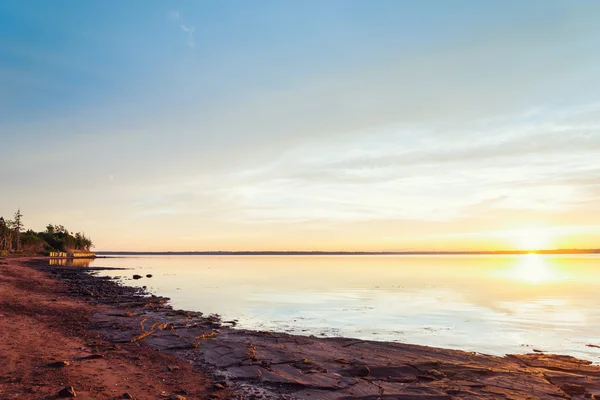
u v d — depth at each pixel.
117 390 11.93
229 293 47.91
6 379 11.99
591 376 14.71
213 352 17.44
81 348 16.88
